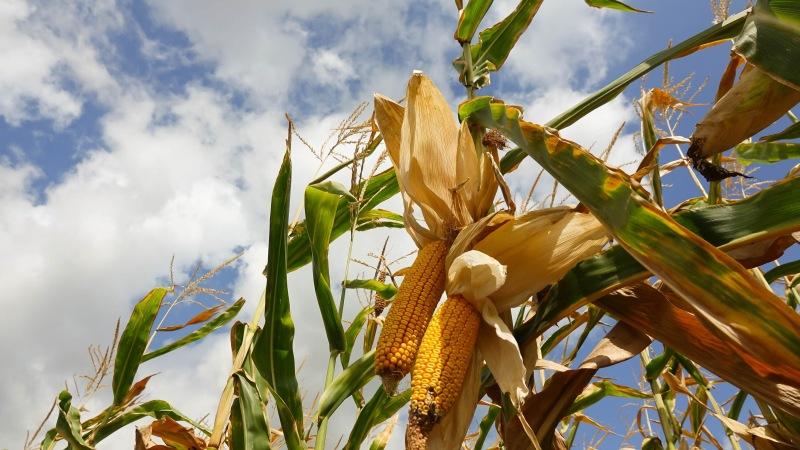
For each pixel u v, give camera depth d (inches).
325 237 39.1
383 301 48.1
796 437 32.2
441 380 27.2
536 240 30.7
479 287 29.5
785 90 26.8
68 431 39.2
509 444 31.1
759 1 25.4
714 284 24.0
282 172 34.4
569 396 31.5
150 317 42.9
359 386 35.5
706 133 27.9
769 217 25.0
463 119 34.7
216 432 33.3
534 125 28.1
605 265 29.6
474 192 33.5
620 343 31.2
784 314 23.0
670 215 26.5
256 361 34.2
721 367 27.6
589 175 26.3
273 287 34.0
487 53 42.8
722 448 44.6
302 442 32.3
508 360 28.7
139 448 37.8
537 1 42.3
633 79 35.0
